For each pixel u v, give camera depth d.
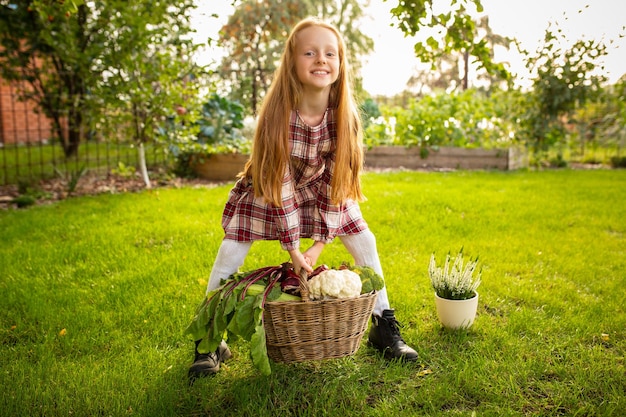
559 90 9.48
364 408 2.08
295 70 2.22
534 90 9.72
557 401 2.10
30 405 2.08
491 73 3.10
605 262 3.87
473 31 2.97
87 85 7.49
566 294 3.23
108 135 7.59
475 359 2.38
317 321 2.03
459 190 6.83
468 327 2.73
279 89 2.24
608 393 2.12
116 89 7.10
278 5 12.88
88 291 3.29
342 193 2.33
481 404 2.10
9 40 7.75
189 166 8.51
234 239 2.35
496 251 4.11
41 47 7.75
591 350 2.52
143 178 7.57
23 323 2.82
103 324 2.81
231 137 9.20
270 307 1.99
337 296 2.03
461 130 9.98
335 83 2.31
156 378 2.28
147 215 5.40
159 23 7.04
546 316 2.92
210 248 4.14
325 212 2.34
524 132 9.71
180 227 4.84
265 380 2.27
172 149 8.06
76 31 7.16
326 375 2.33
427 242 4.33
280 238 2.26
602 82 9.42
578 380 2.22
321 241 2.34
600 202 6.08
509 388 2.18
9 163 9.45
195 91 7.44
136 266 3.73
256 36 13.39
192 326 2.09
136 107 7.31
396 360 2.42
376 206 5.71
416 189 6.85
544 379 2.29
